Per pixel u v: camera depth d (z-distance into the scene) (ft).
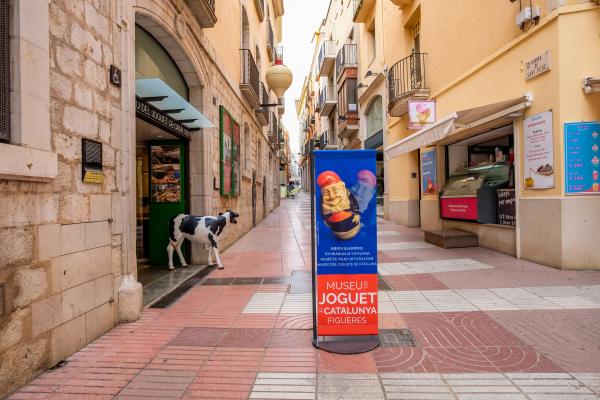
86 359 11.12
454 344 11.69
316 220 11.93
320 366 10.51
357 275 11.88
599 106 19.74
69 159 11.43
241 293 18.08
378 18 53.31
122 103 14.57
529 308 14.74
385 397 8.87
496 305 15.24
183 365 10.69
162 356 11.29
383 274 21.06
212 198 27.02
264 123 59.72
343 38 77.25
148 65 19.36
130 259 14.84
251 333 13.05
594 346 11.27
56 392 9.27
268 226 50.06
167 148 25.26
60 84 11.09
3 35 9.05
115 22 14.23
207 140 25.95
